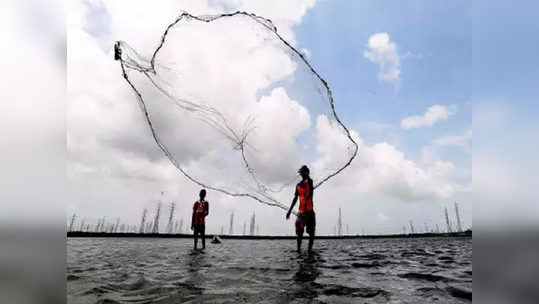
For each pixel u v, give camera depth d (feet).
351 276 13.37
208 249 30.89
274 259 20.35
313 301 8.91
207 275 13.17
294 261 19.26
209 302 8.62
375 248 39.32
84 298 8.87
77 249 28.73
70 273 13.07
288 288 10.58
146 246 37.63
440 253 28.94
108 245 39.19
